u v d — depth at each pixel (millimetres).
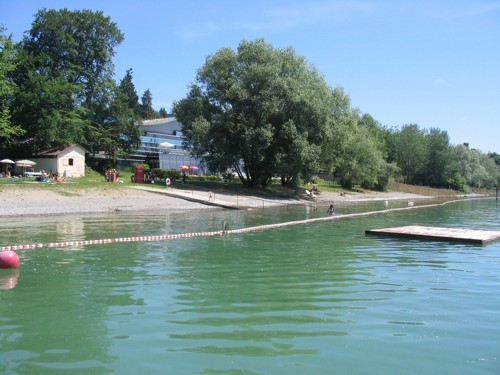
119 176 58031
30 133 51875
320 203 51281
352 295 10367
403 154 110188
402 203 58188
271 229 24312
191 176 64625
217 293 10414
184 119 54625
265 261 14586
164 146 73688
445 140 114812
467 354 6941
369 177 74812
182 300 9773
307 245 18312
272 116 51281
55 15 57125
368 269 13430
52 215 29156
